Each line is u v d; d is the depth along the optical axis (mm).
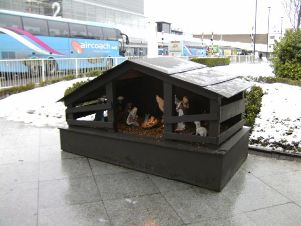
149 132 4742
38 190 4070
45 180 4371
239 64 29438
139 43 32438
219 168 3879
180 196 3875
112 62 18141
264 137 6012
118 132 4844
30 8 31438
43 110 9102
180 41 34625
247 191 4031
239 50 55281
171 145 4199
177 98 4551
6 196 3908
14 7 29750
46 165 4918
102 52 21656
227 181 4223
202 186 4059
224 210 3568
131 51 31406
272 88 10352
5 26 15945
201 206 3648
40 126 7547
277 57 12438
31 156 5348
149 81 5238
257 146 5738
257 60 38031
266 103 8508
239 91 4234
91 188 4109
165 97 4180
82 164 4938
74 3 38000
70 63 15812
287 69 11945
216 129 3895
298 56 11688
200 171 4027
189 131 4367
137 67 4262
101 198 3846
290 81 11125
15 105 9992
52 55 18188
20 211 3559
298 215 3494
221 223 3326
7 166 4895
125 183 4234
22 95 11438
